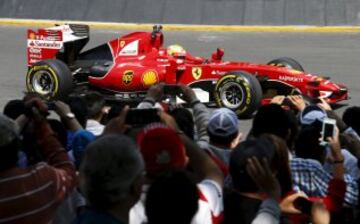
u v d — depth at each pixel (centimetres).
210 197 891
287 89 3186
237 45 5044
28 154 1152
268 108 1215
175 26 5528
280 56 4716
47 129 987
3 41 5231
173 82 3347
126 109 1018
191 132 1343
